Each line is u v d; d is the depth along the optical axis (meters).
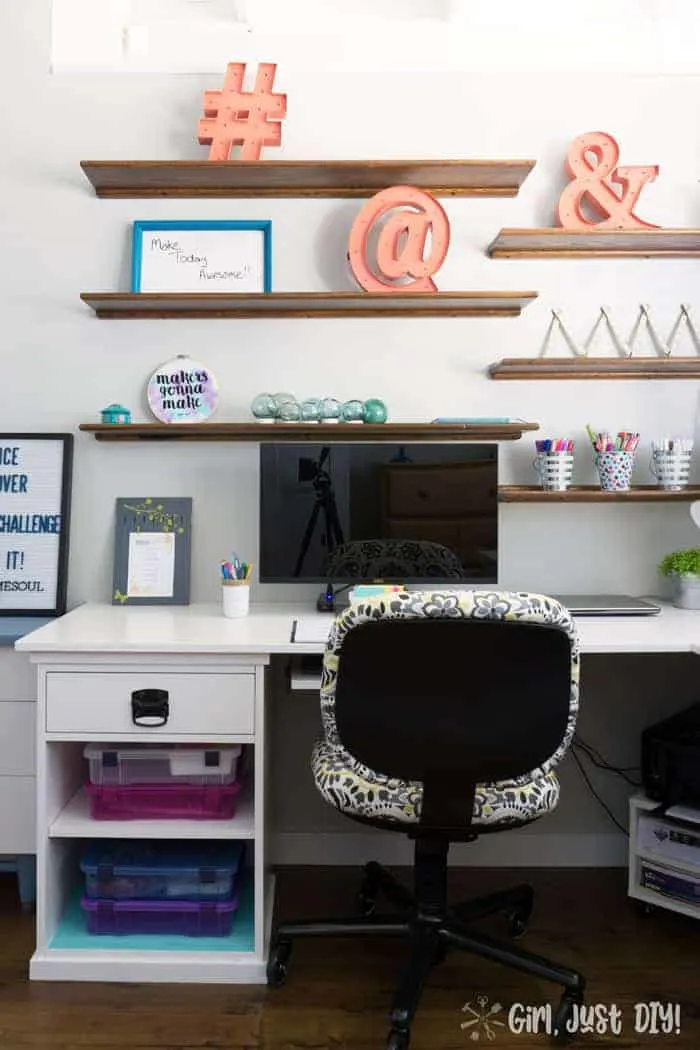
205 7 2.43
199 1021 1.76
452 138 2.43
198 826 1.94
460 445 2.29
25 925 2.13
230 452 2.44
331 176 2.33
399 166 2.27
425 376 2.44
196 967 1.89
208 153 2.41
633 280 2.45
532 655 1.56
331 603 2.27
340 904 2.22
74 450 2.43
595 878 2.41
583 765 2.49
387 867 2.46
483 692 1.58
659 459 2.38
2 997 1.84
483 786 1.67
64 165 2.40
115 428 2.29
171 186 2.38
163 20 2.43
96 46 2.40
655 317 2.45
